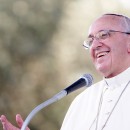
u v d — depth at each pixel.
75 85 13.73
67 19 45.69
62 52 45.44
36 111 13.09
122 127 13.88
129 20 14.64
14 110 45.72
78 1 46.06
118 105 14.41
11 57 44.91
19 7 44.81
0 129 36.84
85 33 45.47
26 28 44.88
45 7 45.41
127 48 14.43
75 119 15.29
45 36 45.25
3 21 44.44
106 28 14.34
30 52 45.03
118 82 14.79
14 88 45.50
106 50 14.31
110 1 45.41
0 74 45.00
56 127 45.31
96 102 15.17
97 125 14.62
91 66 44.66
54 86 45.31
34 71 45.50
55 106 44.91
